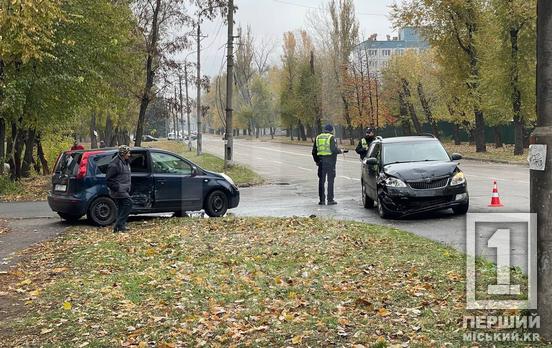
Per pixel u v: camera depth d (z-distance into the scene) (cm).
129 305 673
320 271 820
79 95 2572
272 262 892
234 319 610
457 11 4022
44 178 3484
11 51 1884
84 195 1368
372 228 1195
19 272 885
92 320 626
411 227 1252
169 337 562
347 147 5744
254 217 1416
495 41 3703
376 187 1451
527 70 3616
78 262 945
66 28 2452
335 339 538
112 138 5169
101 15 2602
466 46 4103
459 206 1375
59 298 723
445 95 4891
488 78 3722
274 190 2266
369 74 5609
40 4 1484
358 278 772
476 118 4219
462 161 3750
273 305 655
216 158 3928
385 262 859
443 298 650
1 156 2581
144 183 1436
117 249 1041
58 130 3872
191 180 1499
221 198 1551
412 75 5562
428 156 1496
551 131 482
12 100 2291
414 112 5750
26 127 2803
